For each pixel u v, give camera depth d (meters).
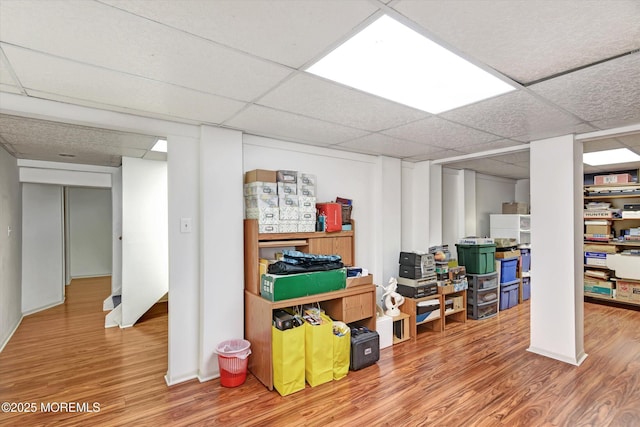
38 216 4.80
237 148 2.85
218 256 2.75
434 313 3.85
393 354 3.23
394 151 3.73
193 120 2.57
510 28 1.31
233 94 2.01
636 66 1.62
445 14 1.21
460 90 1.94
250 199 2.92
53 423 2.15
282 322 2.52
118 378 2.76
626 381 2.66
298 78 1.78
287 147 3.23
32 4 1.13
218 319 2.75
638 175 5.00
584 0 1.12
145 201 4.37
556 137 3.04
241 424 2.13
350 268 3.29
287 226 2.96
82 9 1.17
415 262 3.76
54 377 2.78
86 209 7.50
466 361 3.06
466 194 5.25
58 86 1.88
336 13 1.21
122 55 1.52
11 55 1.51
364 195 3.86
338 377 2.72
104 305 4.85
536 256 3.19
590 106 2.20
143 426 2.11
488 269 4.50
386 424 2.12
